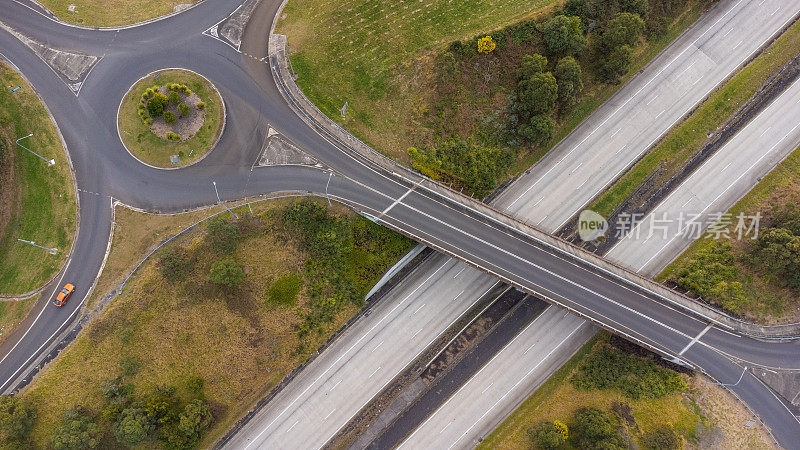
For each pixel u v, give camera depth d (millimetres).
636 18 56594
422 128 59094
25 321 52656
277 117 59062
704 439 53375
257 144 58312
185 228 55406
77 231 55188
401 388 57438
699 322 55906
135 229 55438
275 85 59875
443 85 58844
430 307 59344
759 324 56812
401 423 56656
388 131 59281
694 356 55188
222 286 53688
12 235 54969
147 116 56969
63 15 60000
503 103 59688
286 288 55219
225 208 56500
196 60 59656
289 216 55531
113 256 54656
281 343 55500
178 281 53656
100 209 55812
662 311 55656
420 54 59906
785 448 53750
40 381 50750
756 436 54062
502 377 57938
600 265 56125
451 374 58125
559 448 53375
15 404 48406
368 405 56688
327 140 58844
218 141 57969
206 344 53688
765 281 57719
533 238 55906
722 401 54812
